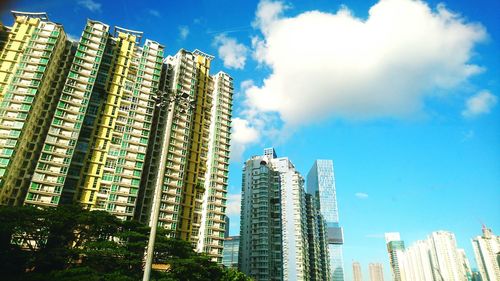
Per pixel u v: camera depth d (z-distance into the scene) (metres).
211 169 96.12
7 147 67.56
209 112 105.25
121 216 75.38
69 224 50.44
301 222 149.75
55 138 74.25
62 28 84.56
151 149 87.38
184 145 91.56
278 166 161.62
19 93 73.69
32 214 47.31
